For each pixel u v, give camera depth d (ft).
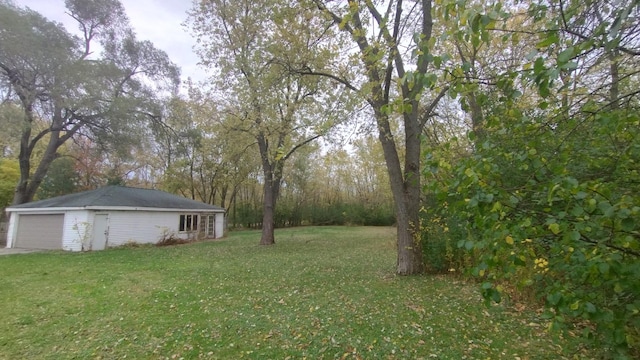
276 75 35.70
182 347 16.37
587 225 6.12
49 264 41.96
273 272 34.73
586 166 8.59
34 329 18.93
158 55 84.33
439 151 9.48
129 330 18.62
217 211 90.12
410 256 31.73
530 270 10.14
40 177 74.84
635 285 6.15
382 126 30.14
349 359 14.93
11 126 61.62
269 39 37.93
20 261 44.86
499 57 21.75
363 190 141.69
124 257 48.52
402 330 17.92
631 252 6.04
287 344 16.53
